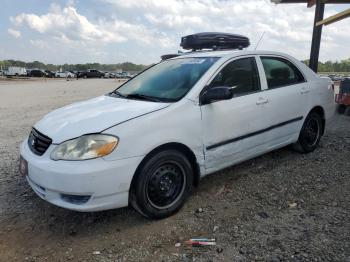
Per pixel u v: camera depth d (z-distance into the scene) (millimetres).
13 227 3420
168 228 3342
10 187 4367
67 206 3100
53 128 3402
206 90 3799
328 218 3391
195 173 3824
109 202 3139
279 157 5270
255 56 4504
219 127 3867
